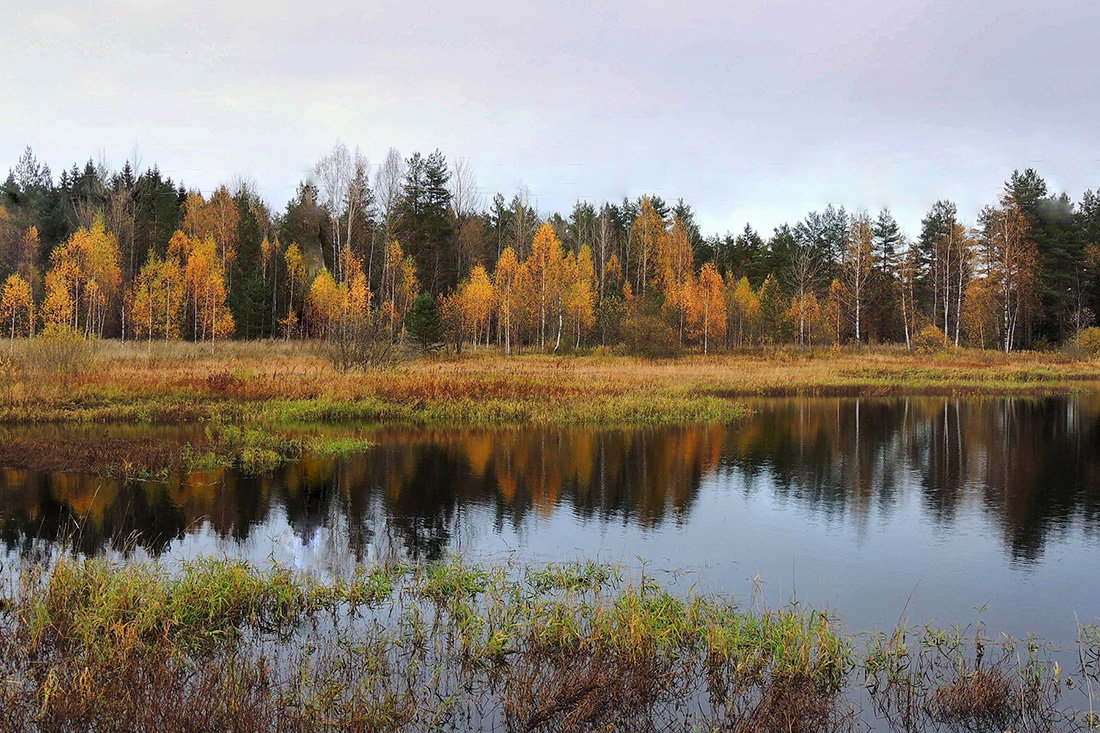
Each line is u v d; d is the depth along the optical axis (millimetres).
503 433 16984
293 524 9391
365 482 11789
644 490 11648
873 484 12289
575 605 6488
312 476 12125
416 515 9938
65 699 4695
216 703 4754
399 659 5758
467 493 11211
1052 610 6918
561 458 14086
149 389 20578
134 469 12164
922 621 6652
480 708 5094
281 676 5375
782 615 6141
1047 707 5188
